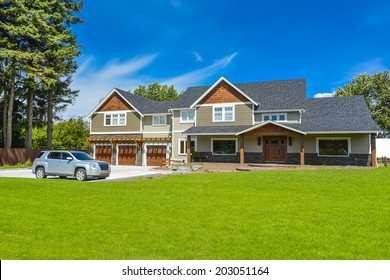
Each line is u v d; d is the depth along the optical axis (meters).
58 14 33.25
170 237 6.17
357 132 22.20
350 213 7.86
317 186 11.95
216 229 6.69
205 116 29.28
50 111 36.16
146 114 34.00
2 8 30.66
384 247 5.50
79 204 9.36
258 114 27.64
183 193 11.26
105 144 36.28
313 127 24.33
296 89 28.94
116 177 19.14
